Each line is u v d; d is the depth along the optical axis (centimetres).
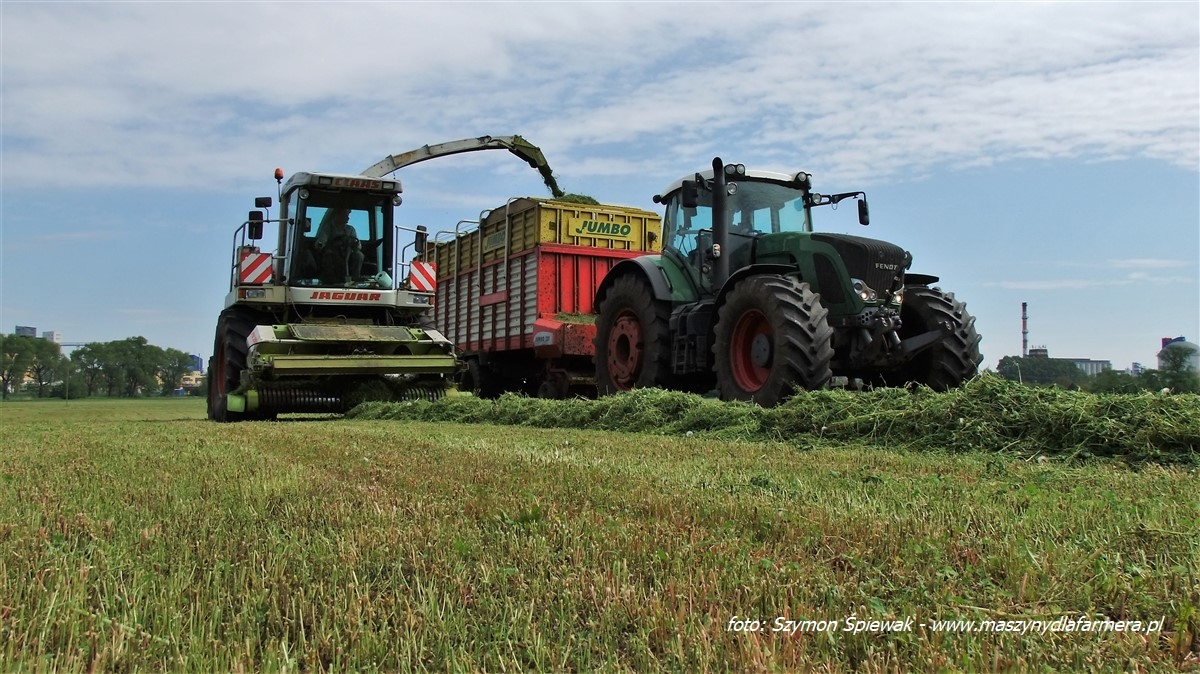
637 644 183
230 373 1073
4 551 253
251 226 1062
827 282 810
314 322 1090
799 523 288
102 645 180
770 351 776
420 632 191
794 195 934
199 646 180
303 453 527
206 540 270
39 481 402
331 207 1091
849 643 186
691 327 892
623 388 1009
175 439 649
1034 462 466
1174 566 234
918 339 806
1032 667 176
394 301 1108
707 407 711
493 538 276
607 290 1069
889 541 263
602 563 244
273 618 198
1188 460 439
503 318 1327
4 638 184
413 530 281
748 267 812
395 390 1054
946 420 548
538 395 1261
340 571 233
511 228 1316
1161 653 184
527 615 200
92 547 256
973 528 284
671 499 337
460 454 509
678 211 974
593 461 473
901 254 812
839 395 639
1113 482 383
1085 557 240
